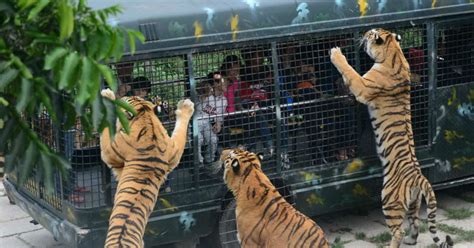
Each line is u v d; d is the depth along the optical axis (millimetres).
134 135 5879
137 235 5617
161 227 6699
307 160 7375
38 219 7211
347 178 7508
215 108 6984
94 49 2672
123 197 5711
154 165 5871
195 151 6777
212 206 6906
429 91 7879
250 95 7082
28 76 2492
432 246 7492
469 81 8273
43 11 2613
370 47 7289
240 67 7043
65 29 2506
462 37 8180
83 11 2713
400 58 7316
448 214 8305
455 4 7871
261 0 6977
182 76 6703
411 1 7660
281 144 7188
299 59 7230
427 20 7746
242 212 6207
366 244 7594
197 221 6855
